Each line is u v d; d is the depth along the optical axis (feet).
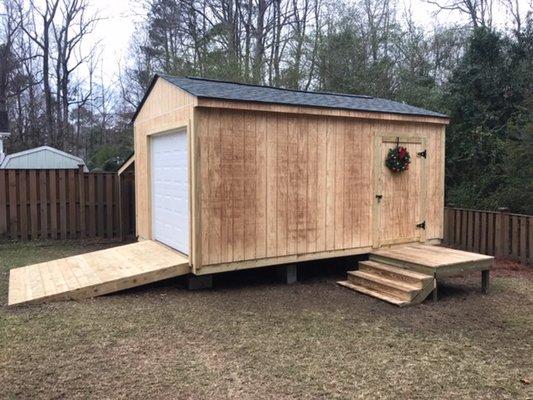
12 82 89.56
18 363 13.28
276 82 59.47
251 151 21.85
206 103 20.16
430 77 58.65
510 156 34.88
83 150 101.50
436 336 16.47
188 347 14.80
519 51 43.37
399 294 20.61
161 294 21.13
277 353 14.52
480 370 13.60
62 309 18.19
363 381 12.70
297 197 23.26
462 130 43.16
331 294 21.84
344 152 24.58
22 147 88.33
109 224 36.63
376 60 58.59
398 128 26.37
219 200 21.18
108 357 13.83
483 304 20.66
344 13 72.54
